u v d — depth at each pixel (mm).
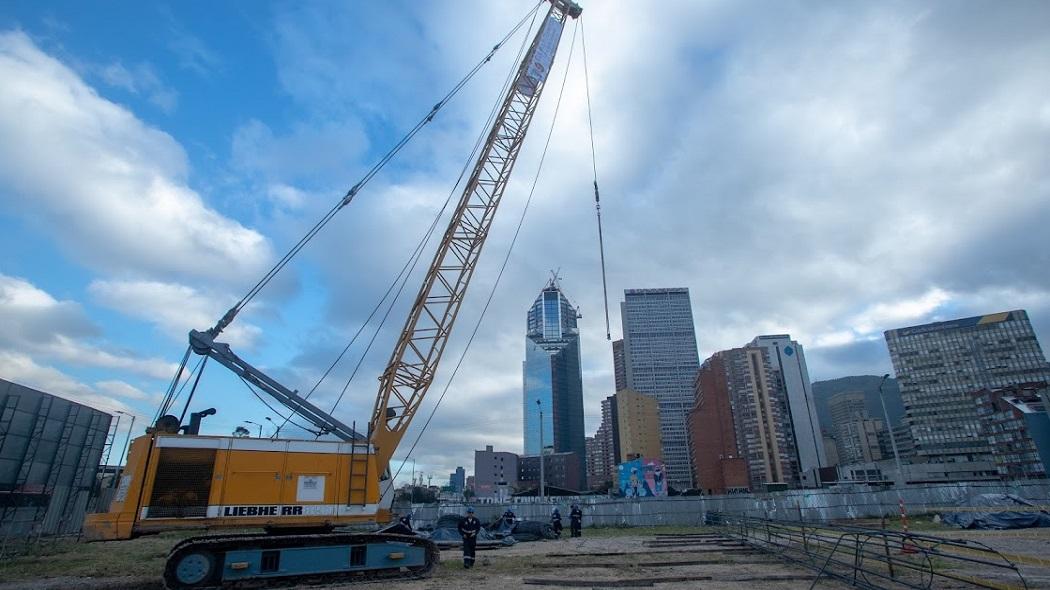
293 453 19500
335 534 18234
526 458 199125
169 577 15781
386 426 29609
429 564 18844
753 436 167750
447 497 119938
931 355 183125
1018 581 14562
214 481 18172
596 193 54594
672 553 23906
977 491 43000
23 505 42625
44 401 45375
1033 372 167625
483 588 15719
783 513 42438
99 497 52188
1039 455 112250
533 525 34094
